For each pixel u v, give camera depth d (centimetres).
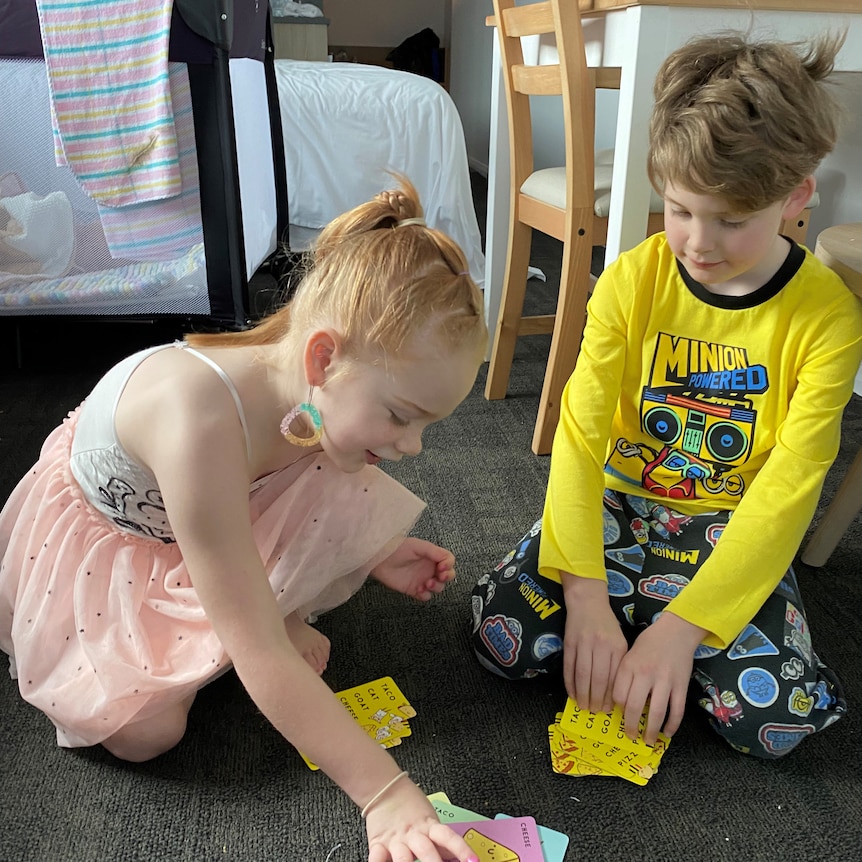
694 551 101
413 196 77
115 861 77
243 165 205
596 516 100
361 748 70
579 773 86
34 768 87
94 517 91
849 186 189
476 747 90
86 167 166
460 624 110
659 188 90
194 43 159
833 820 82
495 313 205
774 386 96
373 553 97
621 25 132
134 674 84
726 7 122
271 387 81
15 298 180
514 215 169
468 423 171
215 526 73
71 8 153
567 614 95
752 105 79
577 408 103
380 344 70
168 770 87
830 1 124
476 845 76
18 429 162
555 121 395
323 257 77
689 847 79
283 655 72
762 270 94
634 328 103
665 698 85
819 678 92
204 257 181
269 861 77
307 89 262
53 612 89
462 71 555
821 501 142
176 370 80
